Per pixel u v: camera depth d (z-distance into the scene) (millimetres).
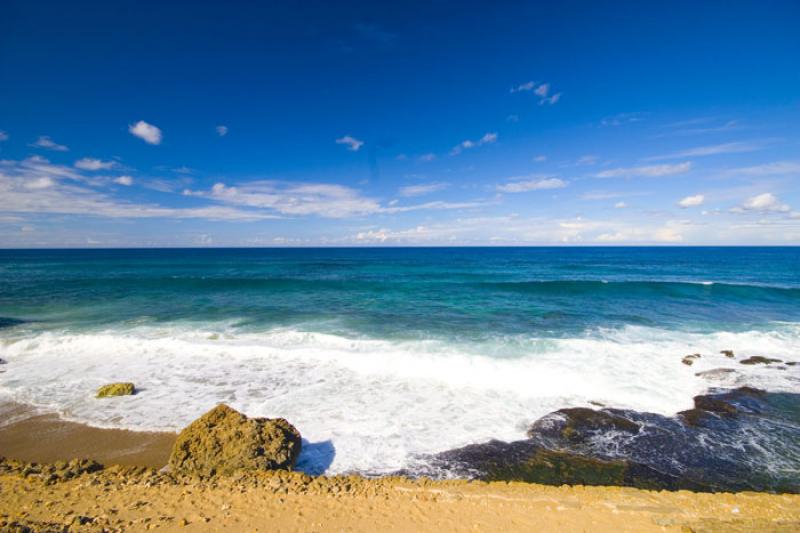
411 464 6426
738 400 8930
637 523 4508
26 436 7242
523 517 4648
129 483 5496
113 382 9844
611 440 7184
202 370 10719
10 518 4359
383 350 12430
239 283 29344
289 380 10023
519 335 14398
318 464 6426
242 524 4441
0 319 16703
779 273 41406
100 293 24234
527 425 7727
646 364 11227
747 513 4719
